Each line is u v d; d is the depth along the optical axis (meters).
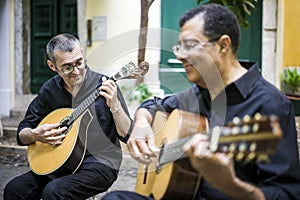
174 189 1.89
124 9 6.38
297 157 1.69
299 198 1.66
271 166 1.65
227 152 1.43
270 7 6.16
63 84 2.78
